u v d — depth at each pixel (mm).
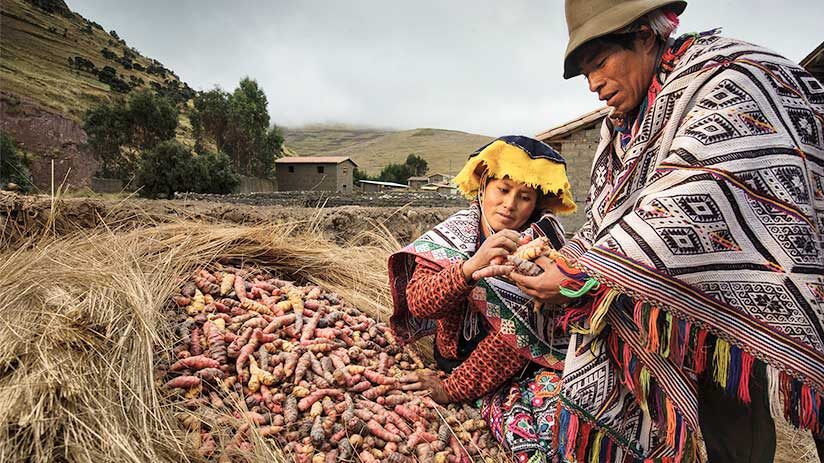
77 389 1413
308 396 1745
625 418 1525
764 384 1389
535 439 1764
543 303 1770
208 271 2504
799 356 1212
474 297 1881
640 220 1306
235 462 1507
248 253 2830
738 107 1294
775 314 1227
